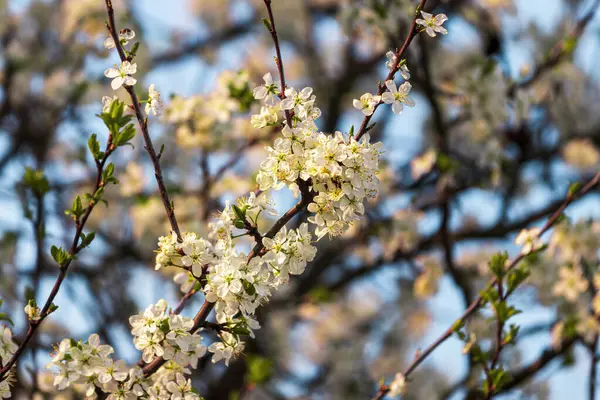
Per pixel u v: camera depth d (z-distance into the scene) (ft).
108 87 31.78
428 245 30.58
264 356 32.81
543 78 30.40
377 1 26.30
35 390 17.76
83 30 31.45
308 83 40.50
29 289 17.35
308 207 11.00
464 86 28.17
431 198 33.40
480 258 33.55
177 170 27.86
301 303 31.65
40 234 17.66
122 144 11.12
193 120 24.07
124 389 11.32
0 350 11.28
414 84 28.22
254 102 22.77
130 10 33.55
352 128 11.15
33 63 32.68
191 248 11.11
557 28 32.40
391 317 39.01
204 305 11.50
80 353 11.09
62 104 31.55
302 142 11.03
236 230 11.79
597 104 34.71
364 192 10.82
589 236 23.86
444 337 16.80
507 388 22.33
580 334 22.00
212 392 29.43
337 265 36.76
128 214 31.22
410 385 34.68
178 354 11.26
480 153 29.94
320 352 39.58
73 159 31.45
